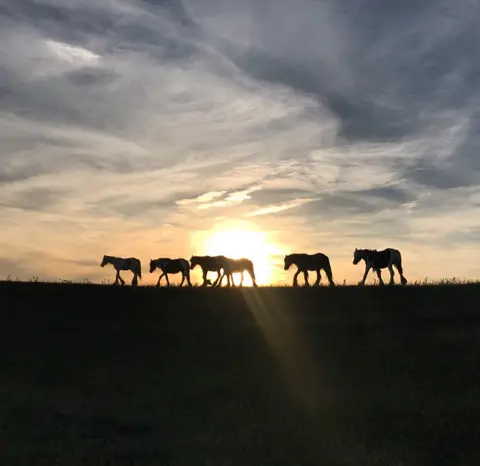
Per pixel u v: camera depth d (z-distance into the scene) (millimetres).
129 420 18469
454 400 19844
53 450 15820
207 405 20016
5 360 25938
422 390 21172
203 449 15820
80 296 37594
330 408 19469
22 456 15414
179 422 18250
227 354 26719
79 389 22062
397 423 17812
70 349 27656
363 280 40281
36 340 29125
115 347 27953
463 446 16000
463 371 23234
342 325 30797
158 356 26500
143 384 22562
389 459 15031
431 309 33312
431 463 14891
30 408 19719
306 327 30672
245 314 34031
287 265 41438
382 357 25453
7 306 34969
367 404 19703
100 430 17547
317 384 22406
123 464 14844
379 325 30531
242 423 18109
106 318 33688
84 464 14828
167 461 14914
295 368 24641
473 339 27344
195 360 25875
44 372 24281
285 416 18734
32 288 38500
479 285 37531
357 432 17172
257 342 28469
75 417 18797
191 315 34188
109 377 23469
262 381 22812
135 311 35125
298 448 15859
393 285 38344
